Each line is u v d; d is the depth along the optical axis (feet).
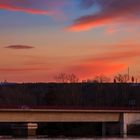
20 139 602.03
